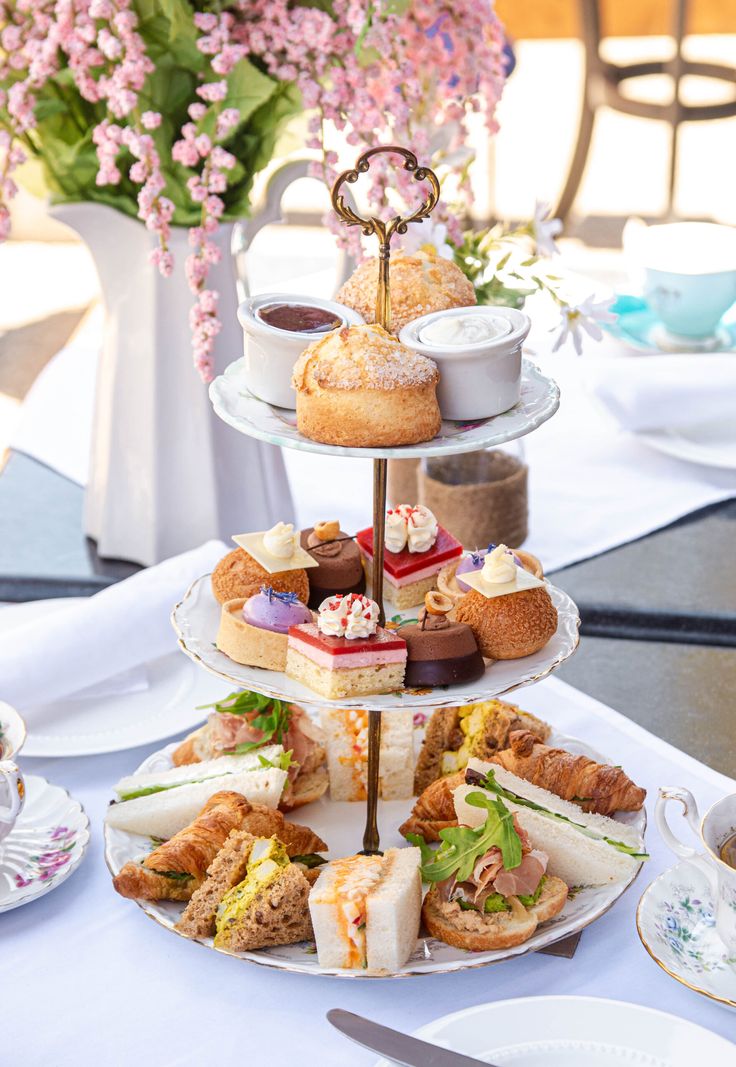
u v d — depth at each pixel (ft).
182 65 4.79
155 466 5.38
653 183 18.97
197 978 3.26
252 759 3.84
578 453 6.32
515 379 3.23
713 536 5.55
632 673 4.63
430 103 4.76
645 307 7.26
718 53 21.83
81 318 12.77
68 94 4.96
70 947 3.38
